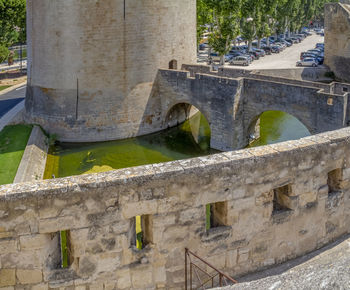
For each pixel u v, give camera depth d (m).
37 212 9.06
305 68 63.06
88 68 38.03
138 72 39.53
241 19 88.00
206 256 10.61
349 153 12.20
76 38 37.44
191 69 42.84
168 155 35.91
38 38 39.09
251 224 10.97
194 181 10.00
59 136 39.44
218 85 35.41
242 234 10.91
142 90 40.12
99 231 9.53
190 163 10.15
